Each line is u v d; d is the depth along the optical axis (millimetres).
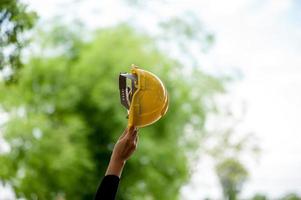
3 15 11125
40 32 27938
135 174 27328
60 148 25359
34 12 11344
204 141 30875
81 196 26781
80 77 28094
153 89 3631
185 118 28703
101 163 27938
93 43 29312
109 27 30000
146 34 30219
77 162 25766
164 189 27578
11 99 25906
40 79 27969
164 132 28109
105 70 28125
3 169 22328
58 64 28109
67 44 30031
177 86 28719
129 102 3611
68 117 27781
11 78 12000
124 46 28844
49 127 26094
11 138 24312
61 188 25734
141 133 27297
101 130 27922
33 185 24172
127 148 3334
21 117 25422
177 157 27516
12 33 11195
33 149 24656
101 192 3203
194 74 29703
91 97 27734
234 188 35938
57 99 28156
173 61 29312
